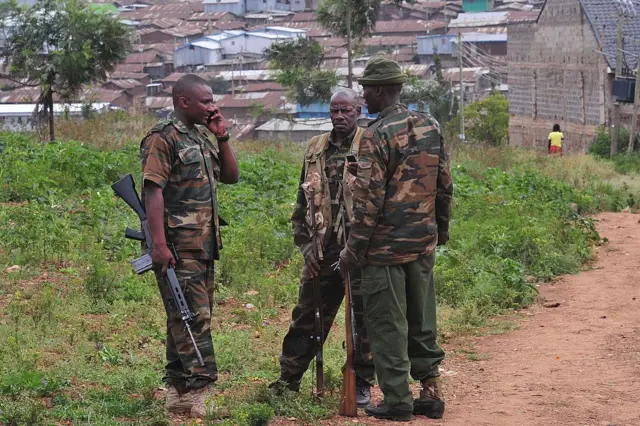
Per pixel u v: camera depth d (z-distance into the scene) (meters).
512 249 12.95
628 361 8.10
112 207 13.83
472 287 10.95
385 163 6.03
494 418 6.42
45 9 26.22
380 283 6.12
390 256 6.09
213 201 6.29
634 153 33.50
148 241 6.25
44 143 21.56
